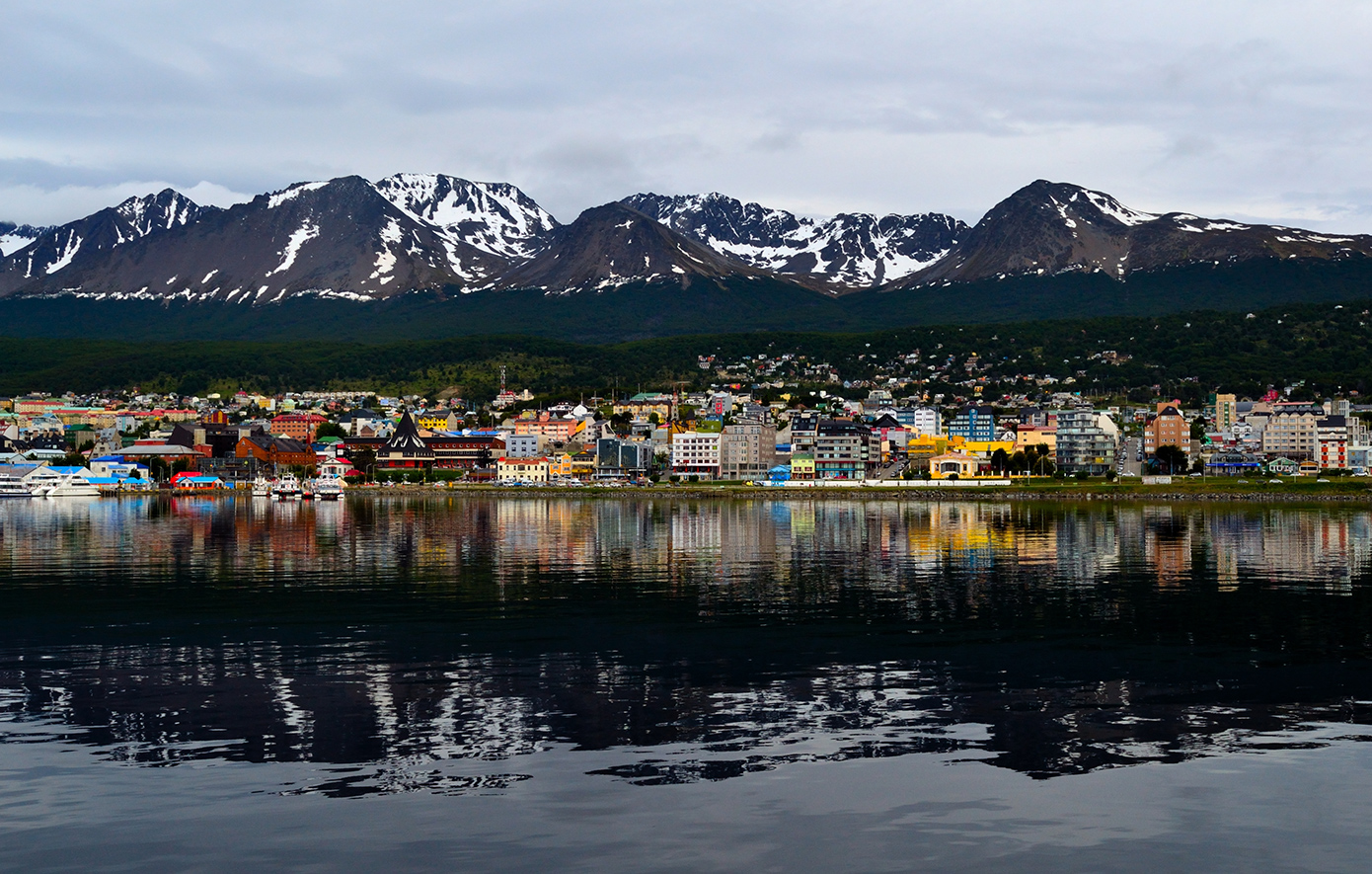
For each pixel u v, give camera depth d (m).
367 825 44.78
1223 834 44.12
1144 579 120.25
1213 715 60.81
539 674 71.00
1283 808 46.75
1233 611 96.88
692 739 56.19
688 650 79.06
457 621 91.69
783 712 61.34
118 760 52.47
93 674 70.81
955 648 79.94
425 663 74.38
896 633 86.06
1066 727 58.34
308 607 99.44
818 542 167.88
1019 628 88.38
